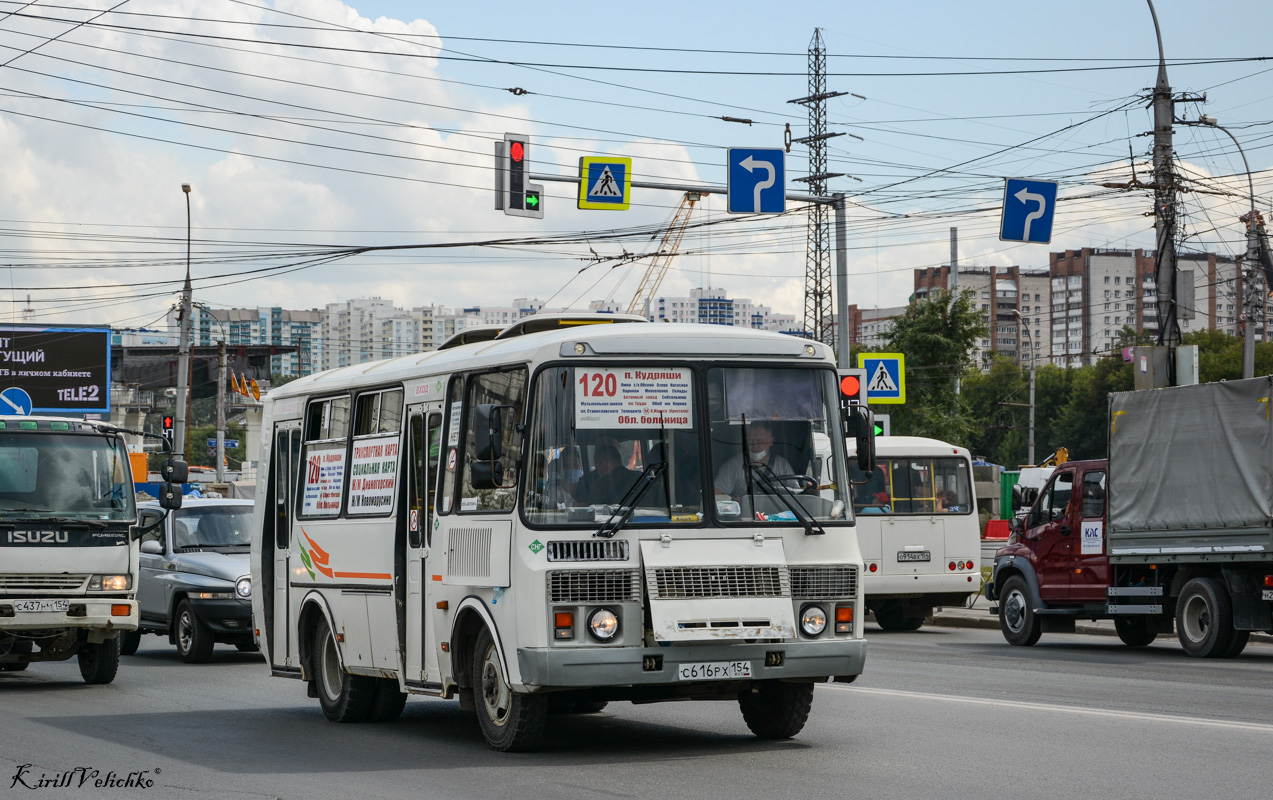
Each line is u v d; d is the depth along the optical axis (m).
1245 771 8.38
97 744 10.47
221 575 18.11
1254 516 16.77
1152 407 18.36
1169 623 19.03
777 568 9.18
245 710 12.91
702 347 9.47
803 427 9.61
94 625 14.58
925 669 15.59
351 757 9.68
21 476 14.70
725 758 9.26
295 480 12.88
